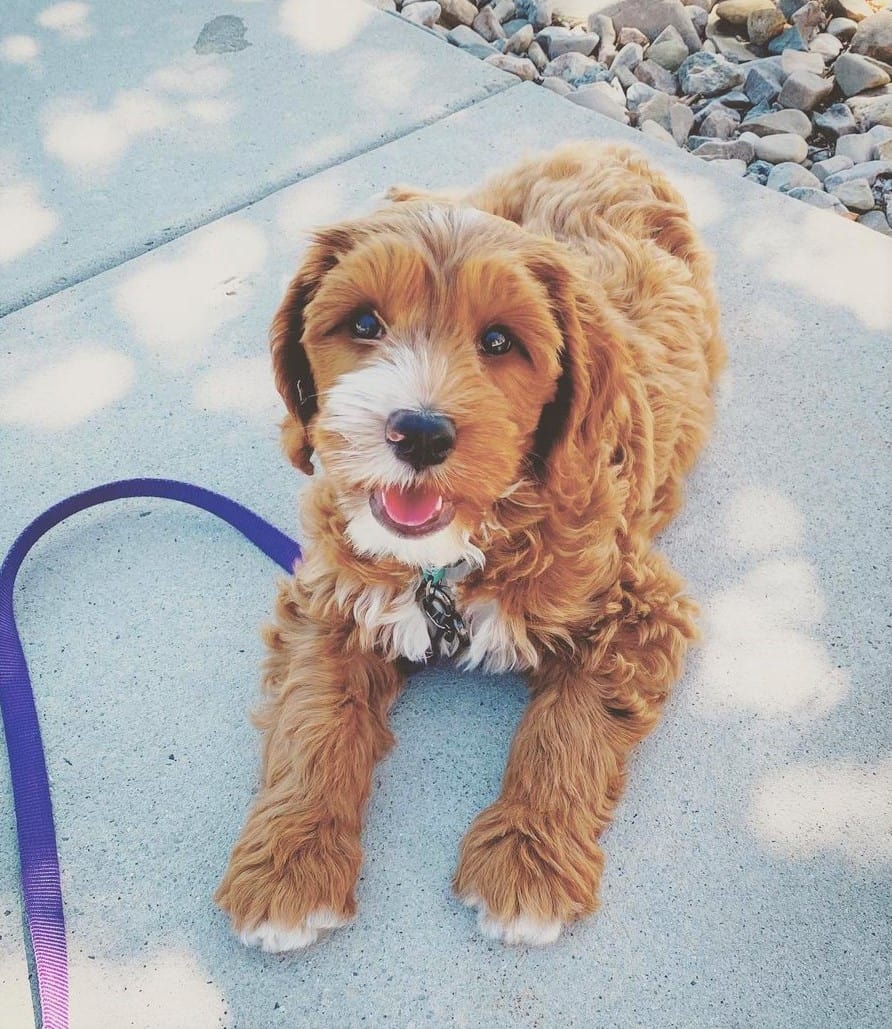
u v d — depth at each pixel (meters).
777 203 0.85
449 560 0.49
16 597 0.61
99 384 0.73
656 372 0.60
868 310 0.76
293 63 1.03
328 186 0.88
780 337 0.75
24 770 0.52
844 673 0.56
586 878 0.47
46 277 0.81
